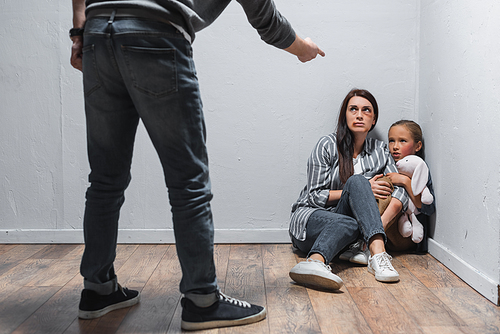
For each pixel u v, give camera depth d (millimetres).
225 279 1582
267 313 1255
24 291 1443
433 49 1912
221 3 1148
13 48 2107
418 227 1919
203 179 1102
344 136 1948
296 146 2137
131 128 1183
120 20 1006
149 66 1000
